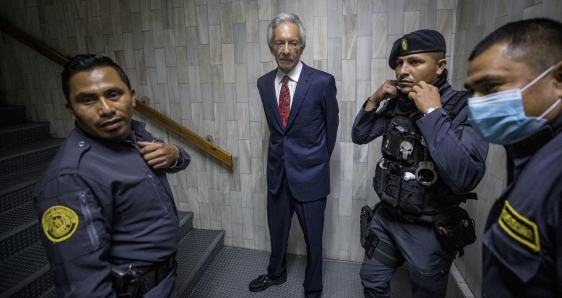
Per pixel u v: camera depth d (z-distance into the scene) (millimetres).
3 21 2352
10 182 1920
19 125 2461
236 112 2152
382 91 1253
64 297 749
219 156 2164
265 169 2195
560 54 538
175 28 2113
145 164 982
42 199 771
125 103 874
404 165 1148
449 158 929
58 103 2523
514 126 592
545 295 536
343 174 2080
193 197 2398
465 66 1632
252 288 1897
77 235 750
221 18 2025
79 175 787
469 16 1597
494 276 618
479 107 614
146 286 944
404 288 1895
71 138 875
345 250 2201
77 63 814
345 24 1869
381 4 1812
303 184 1626
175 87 2213
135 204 902
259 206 2279
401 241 1217
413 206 1116
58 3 2268
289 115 1590
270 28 1500
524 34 559
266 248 2346
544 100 554
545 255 515
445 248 1118
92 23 2246
